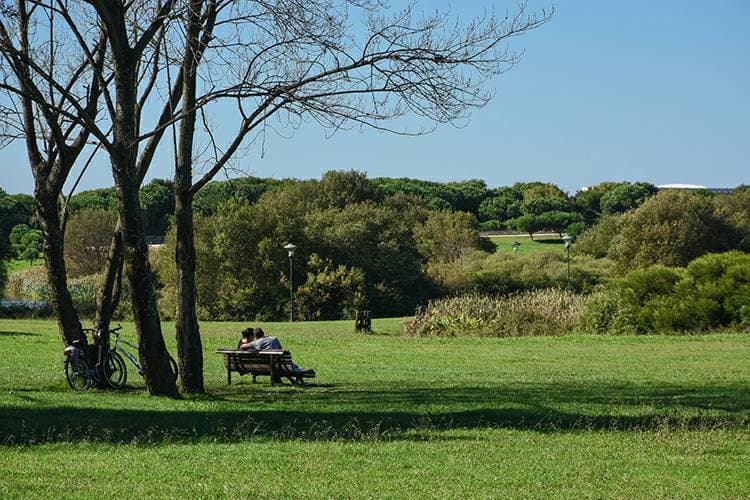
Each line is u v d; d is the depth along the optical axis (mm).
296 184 87000
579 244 90500
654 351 28609
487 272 72375
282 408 15195
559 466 10344
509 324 37594
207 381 21312
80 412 14266
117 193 16109
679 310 35125
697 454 11188
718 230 78625
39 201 18156
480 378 21844
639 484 9422
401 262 73375
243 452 11070
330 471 9922
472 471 10008
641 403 16031
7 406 14844
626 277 37688
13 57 15547
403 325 42594
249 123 16047
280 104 15727
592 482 9508
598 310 36812
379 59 15469
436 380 21359
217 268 69438
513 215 129250
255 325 46125
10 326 39188
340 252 72375
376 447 11516
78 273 81500
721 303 35031
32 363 24219
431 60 15453
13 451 11031
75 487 8820
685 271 36656
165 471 9781
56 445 11469
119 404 15352
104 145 15664
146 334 16641
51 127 17203
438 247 91125
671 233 76812
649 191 125625
